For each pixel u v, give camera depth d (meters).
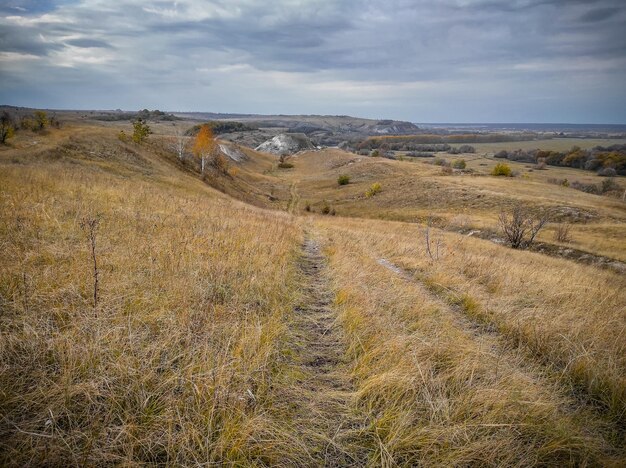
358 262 8.75
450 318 5.52
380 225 30.64
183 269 5.68
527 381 3.79
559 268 13.42
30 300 3.96
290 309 5.34
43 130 52.12
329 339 4.64
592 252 23.55
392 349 4.05
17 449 2.34
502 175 72.38
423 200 51.75
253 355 3.74
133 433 2.61
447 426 3.01
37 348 3.20
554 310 5.95
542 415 3.28
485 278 8.32
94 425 2.59
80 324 3.62
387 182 67.12
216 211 13.05
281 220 17.69
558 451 2.93
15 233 5.94
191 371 3.18
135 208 10.02
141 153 44.50
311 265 9.02
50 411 2.59
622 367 4.18
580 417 3.42
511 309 5.96
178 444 2.59
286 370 3.71
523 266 11.29
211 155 61.88
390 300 5.96
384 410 3.22
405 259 10.11
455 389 3.54
